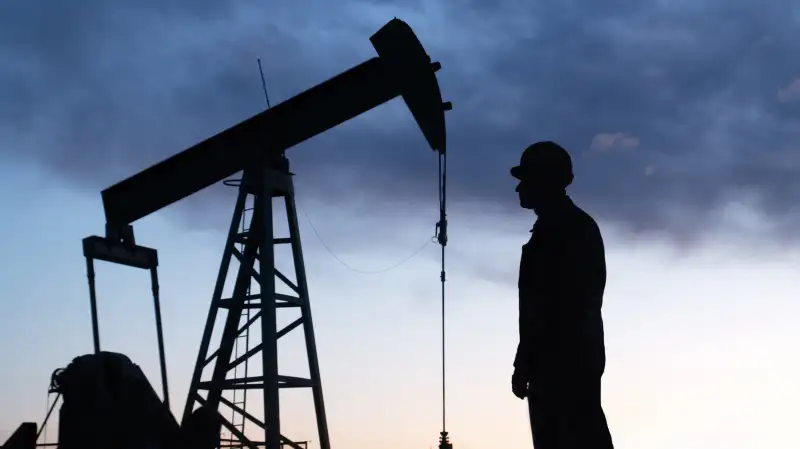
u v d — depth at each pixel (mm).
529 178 9414
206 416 12562
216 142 35656
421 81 31812
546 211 9352
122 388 12234
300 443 35531
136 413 12164
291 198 37938
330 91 34625
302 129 35219
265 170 35938
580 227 9086
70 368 12281
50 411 12453
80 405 12078
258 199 36594
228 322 36875
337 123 35219
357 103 34438
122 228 34875
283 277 37531
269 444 34906
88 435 11922
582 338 8836
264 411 35375
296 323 37625
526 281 9125
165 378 33812
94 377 12141
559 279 8930
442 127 32125
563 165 9359
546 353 8922
